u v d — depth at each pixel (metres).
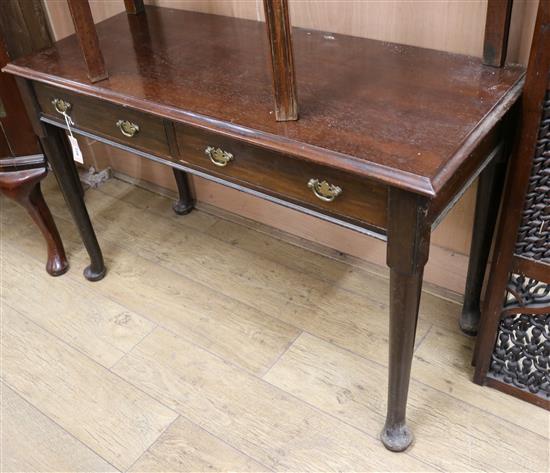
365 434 1.34
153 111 1.19
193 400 1.45
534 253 1.17
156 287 1.78
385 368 1.48
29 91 1.48
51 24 2.00
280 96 1.06
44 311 1.73
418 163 0.93
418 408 1.38
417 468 1.26
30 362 1.58
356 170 0.95
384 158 0.95
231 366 1.52
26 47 1.87
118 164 2.25
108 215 2.09
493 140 1.09
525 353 1.32
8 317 1.72
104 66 1.31
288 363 1.51
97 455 1.35
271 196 1.15
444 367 1.46
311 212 1.10
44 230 1.77
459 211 1.49
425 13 1.29
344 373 1.48
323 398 1.42
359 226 1.04
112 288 1.79
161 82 1.28
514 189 1.12
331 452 1.31
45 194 2.23
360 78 1.20
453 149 0.96
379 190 0.97
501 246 1.20
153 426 1.39
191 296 1.74
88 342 1.62
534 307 1.23
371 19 1.37
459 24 1.25
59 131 1.57
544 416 1.34
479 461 1.27
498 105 1.06
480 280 1.45
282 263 1.82
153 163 2.12
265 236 1.93
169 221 2.04
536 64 0.99
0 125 1.60
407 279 1.03
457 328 1.55
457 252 1.57
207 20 1.58
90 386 1.50
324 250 1.84
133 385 1.50
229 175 1.20
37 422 1.43
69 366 1.56
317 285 1.73
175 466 1.31
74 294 1.78
